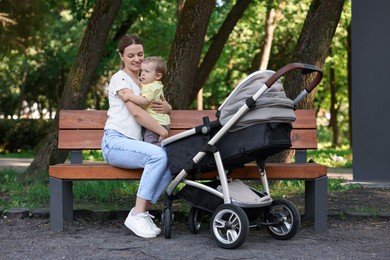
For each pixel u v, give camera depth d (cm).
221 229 533
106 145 573
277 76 501
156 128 566
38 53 2878
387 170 925
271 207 555
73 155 649
